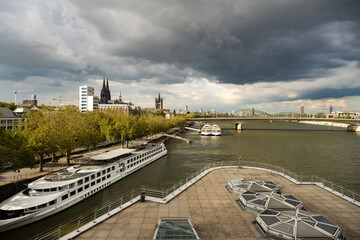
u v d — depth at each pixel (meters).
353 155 89.25
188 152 97.81
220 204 27.17
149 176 59.94
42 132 50.25
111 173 52.75
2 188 38.12
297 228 19.12
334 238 18.02
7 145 39.50
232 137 164.38
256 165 72.44
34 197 35.81
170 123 168.88
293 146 115.44
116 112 136.88
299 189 32.47
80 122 61.59
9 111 95.75
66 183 39.34
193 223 22.64
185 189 32.28
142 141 115.56
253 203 25.23
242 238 20.02
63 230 31.70
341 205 27.08
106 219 23.23
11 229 31.14
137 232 20.80
